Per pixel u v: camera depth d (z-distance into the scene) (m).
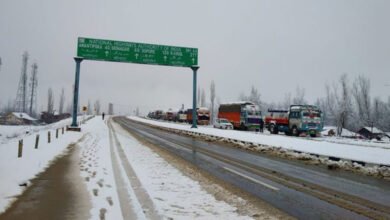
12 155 13.72
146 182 9.40
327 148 18.69
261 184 9.62
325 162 14.73
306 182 10.15
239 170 12.14
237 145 22.66
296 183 9.92
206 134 30.48
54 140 21.69
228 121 47.44
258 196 8.12
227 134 30.12
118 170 11.28
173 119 81.81
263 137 26.64
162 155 15.94
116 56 34.25
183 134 33.91
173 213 6.53
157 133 34.53
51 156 14.45
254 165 13.55
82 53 33.22
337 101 63.91
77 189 8.39
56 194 7.86
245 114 43.50
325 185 9.75
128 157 14.82
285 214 6.66
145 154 16.12
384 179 10.99
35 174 10.30
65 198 7.51
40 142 19.83
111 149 18.00
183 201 7.44
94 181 9.38
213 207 7.01
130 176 10.23
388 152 16.83
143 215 6.35
